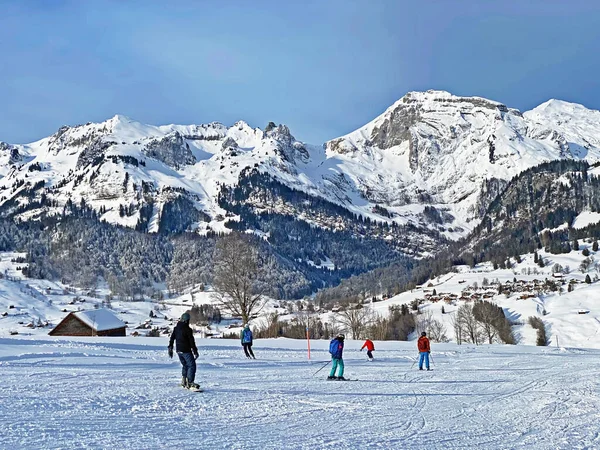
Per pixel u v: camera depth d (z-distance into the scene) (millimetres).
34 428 10844
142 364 24562
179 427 11648
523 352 41375
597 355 38406
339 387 19000
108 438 10391
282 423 12539
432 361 31469
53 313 184375
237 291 59625
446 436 11789
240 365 25938
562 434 12109
